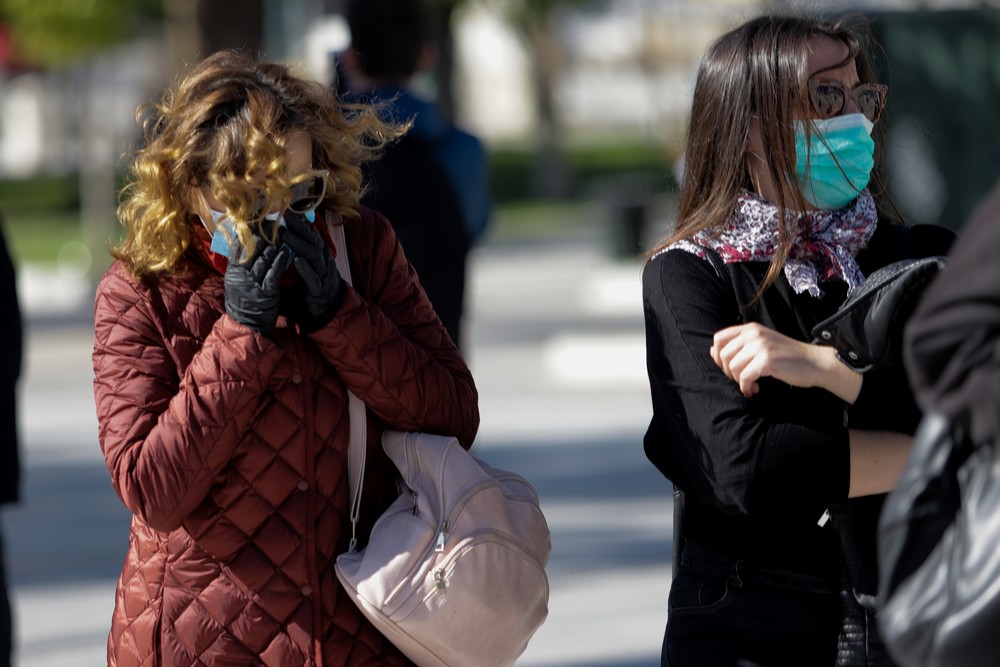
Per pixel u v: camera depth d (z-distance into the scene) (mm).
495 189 151125
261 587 10047
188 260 10289
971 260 7160
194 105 9867
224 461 9867
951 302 7195
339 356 10062
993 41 35812
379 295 10820
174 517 9859
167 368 10164
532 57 142375
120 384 10102
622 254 75312
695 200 10367
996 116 36031
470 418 10883
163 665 10094
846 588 9609
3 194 151875
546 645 21562
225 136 9656
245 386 9773
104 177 91375
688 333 9867
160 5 115938
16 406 15930
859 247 10141
